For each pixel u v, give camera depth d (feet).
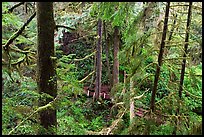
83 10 27.76
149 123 9.48
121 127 10.46
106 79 36.52
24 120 12.56
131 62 10.11
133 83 11.05
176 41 10.02
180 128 9.45
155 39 9.94
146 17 9.24
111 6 9.93
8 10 16.60
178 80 11.35
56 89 15.31
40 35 15.08
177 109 10.16
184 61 10.37
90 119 27.37
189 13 9.79
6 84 17.38
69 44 37.65
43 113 14.34
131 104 13.14
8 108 13.05
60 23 28.32
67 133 13.80
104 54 37.29
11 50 16.52
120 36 28.91
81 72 37.11
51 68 15.29
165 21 9.48
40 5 14.89
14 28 20.12
